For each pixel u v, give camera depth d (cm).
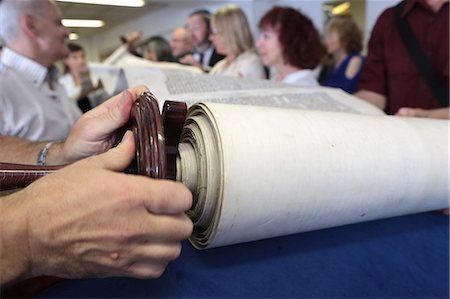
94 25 512
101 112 38
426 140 41
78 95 144
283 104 56
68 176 24
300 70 98
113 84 100
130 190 23
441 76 84
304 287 40
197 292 38
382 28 96
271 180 31
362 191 37
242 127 32
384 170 37
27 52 98
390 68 93
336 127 37
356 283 41
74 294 36
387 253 47
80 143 37
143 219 24
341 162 35
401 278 42
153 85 57
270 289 39
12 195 26
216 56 233
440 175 42
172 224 25
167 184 24
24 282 36
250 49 132
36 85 100
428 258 46
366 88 103
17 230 23
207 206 32
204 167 31
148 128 26
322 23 279
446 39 81
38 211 23
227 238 33
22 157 46
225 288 39
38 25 96
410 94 90
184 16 405
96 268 26
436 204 46
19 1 92
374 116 44
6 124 87
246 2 336
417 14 87
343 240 50
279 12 97
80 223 23
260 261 44
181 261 43
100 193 23
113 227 23
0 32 96
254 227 33
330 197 35
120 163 26
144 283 39
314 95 63
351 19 184
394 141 39
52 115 97
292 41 95
